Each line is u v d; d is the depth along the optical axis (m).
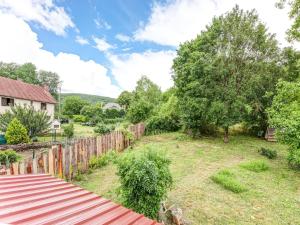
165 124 28.48
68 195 4.84
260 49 20.64
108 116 63.84
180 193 9.71
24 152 18.33
